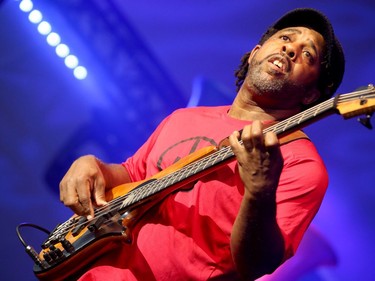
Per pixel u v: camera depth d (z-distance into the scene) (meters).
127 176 3.50
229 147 2.95
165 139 3.39
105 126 5.64
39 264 3.13
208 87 5.62
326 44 3.41
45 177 5.55
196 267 2.99
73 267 3.10
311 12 3.48
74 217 3.32
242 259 2.79
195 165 2.99
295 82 3.29
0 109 5.74
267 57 3.33
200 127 3.36
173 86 5.68
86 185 3.22
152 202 3.07
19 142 5.64
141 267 3.02
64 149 5.61
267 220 2.71
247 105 3.39
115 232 3.00
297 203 3.01
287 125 2.78
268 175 2.65
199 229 3.03
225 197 3.04
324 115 2.72
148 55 5.77
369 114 2.62
